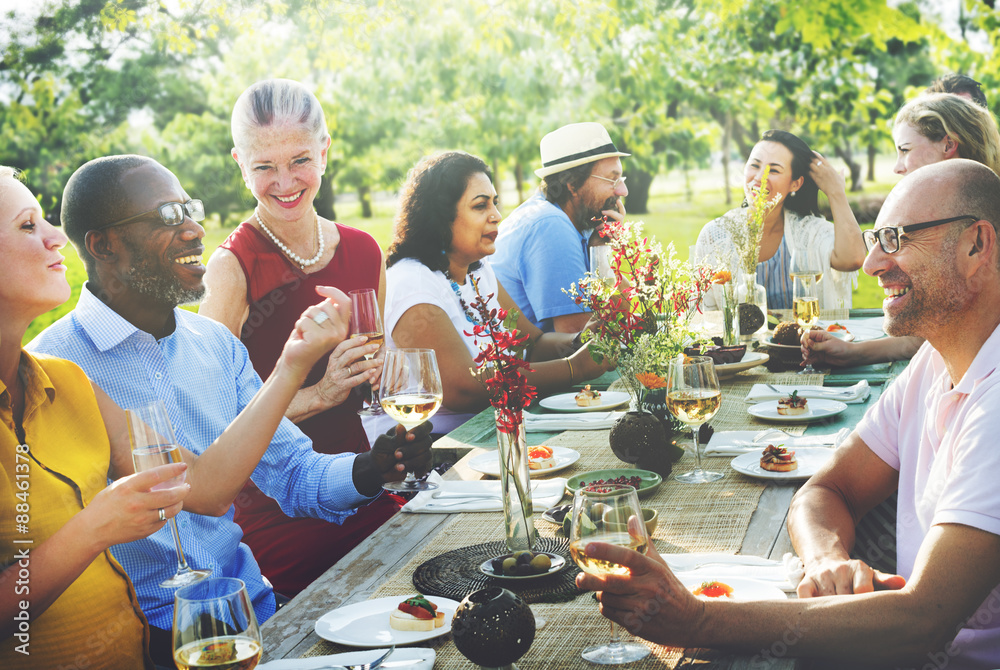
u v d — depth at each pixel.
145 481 1.37
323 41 10.85
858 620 1.36
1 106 10.61
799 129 13.85
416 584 1.61
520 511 1.66
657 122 12.43
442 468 2.62
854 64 11.61
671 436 2.18
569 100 12.22
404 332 3.24
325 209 13.39
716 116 13.66
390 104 12.08
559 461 2.28
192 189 12.34
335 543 2.63
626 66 11.20
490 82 11.73
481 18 10.73
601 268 2.87
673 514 1.91
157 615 1.92
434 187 3.27
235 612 1.19
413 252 3.33
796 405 2.58
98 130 11.48
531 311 4.03
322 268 3.16
